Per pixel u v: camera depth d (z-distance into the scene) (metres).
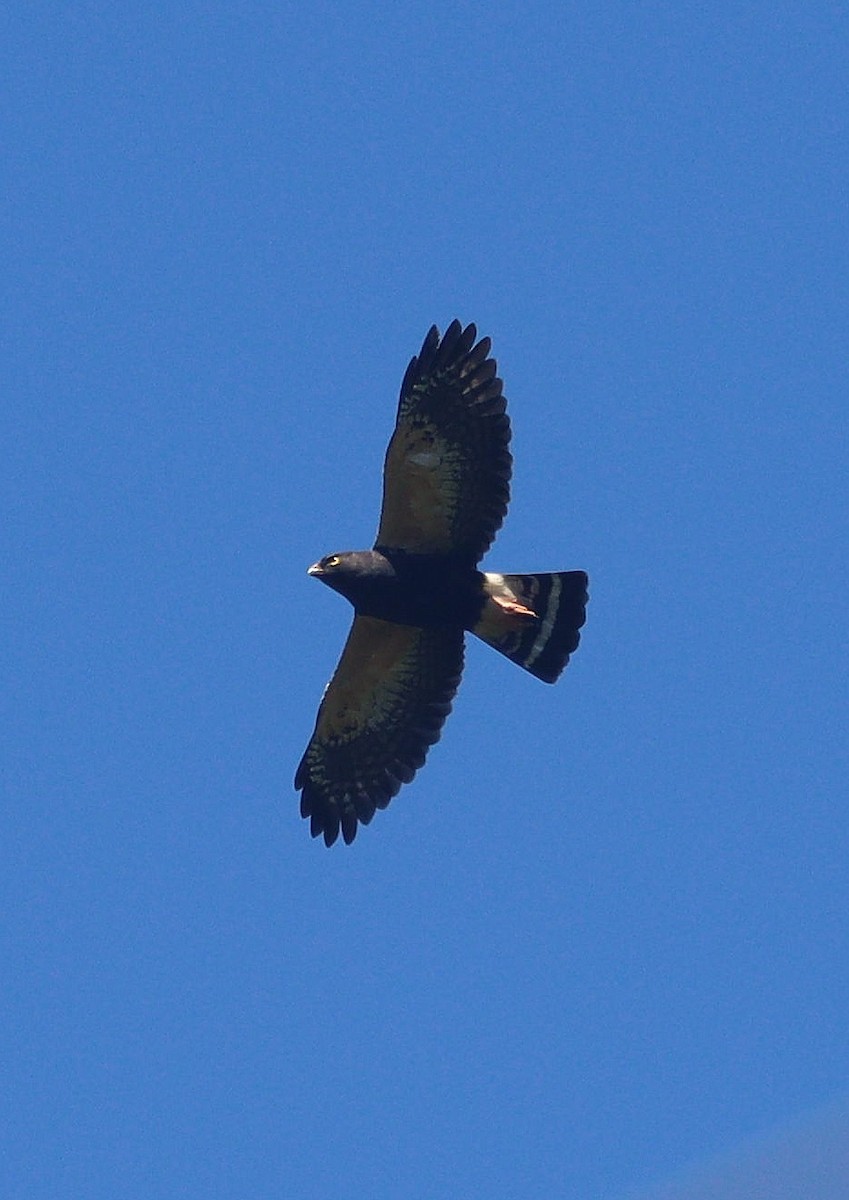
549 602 39.81
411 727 40.78
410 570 39.59
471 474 39.44
